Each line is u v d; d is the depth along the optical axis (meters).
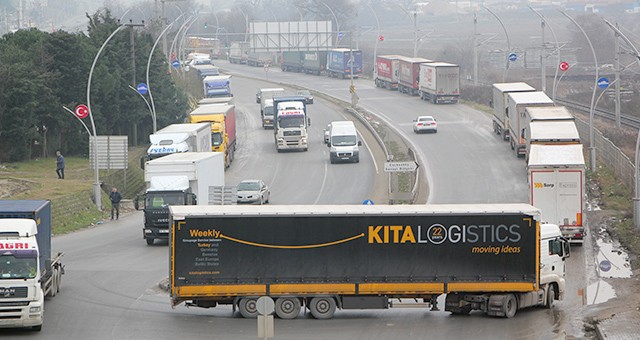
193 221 40.34
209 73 191.25
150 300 45.06
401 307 42.47
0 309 36.97
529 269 41.44
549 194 59.59
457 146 106.12
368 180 88.81
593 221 68.50
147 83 95.12
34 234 38.38
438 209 41.41
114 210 74.75
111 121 106.62
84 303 44.25
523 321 40.91
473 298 41.94
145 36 125.25
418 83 156.88
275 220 40.56
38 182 79.25
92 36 112.75
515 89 109.06
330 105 151.88
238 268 40.56
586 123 106.44
